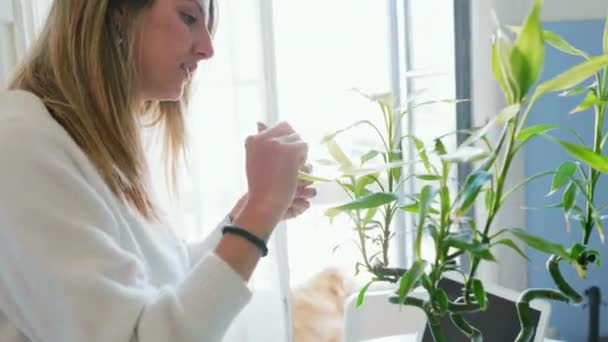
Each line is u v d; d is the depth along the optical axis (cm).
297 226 279
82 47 69
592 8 133
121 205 72
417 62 173
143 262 70
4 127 60
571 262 56
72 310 56
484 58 142
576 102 128
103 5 68
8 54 139
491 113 143
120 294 58
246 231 63
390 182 65
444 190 52
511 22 139
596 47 129
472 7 144
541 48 43
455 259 58
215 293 60
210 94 144
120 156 73
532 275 139
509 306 75
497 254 139
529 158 135
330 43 263
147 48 73
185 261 88
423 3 170
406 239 147
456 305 56
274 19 147
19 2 138
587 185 64
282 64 171
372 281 68
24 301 61
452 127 154
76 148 65
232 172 146
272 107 143
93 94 70
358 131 93
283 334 150
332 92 261
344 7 254
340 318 190
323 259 247
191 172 143
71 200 60
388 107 65
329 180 65
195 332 58
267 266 149
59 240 58
